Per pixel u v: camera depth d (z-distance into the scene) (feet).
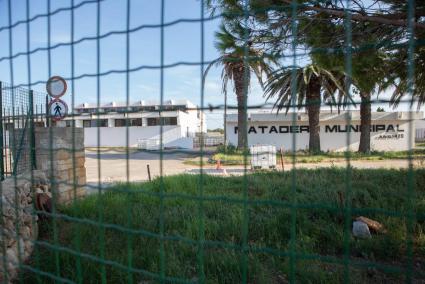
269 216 16.05
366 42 13.75
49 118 11.64
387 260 12.05
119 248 12.61
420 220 14.34
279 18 13.25
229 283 10.61
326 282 10.19
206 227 14.33
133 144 114.62
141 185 24.48
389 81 14.73
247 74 5.59
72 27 6.54
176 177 28.48
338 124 83.20
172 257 11.66
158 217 16.10
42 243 8.15
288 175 30.45
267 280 10.39
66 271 10.74
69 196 18.84
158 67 5.61
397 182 24.91
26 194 13.53
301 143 84.58
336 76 32.86
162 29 5.54
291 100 5.06
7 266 9.78
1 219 9.58
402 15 13.29
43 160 18.13
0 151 19.01
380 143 83.56
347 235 5.06
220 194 22.44
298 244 12.99
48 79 7.02
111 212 15.88
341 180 26.48
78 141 20.38
